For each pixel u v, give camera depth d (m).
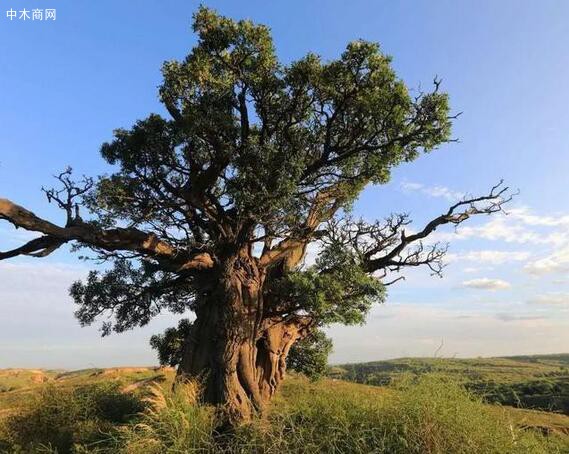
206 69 18.14
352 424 11.00
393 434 10.32
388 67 17.92
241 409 17.22
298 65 18.02
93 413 15.82
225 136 18.50
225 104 18.67
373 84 18.05
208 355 18.58
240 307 18.88
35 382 53.00
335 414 11.31
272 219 18.50
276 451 10.31
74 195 17.23
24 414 16.09
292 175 17.70
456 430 10.25
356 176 19.97
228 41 18.02
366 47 17.48
